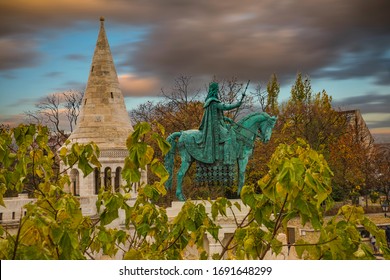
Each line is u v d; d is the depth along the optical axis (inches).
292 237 1411.2
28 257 308.3
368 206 2495.1
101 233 435.8
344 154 2474.2
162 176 398.6
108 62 2063.2
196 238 425.1
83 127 1998.0
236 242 403.9
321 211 374.9
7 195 1642.5
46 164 462.0
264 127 1041.5
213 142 1029.2
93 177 1867.6
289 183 325.4
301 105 2578.7
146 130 376.8
